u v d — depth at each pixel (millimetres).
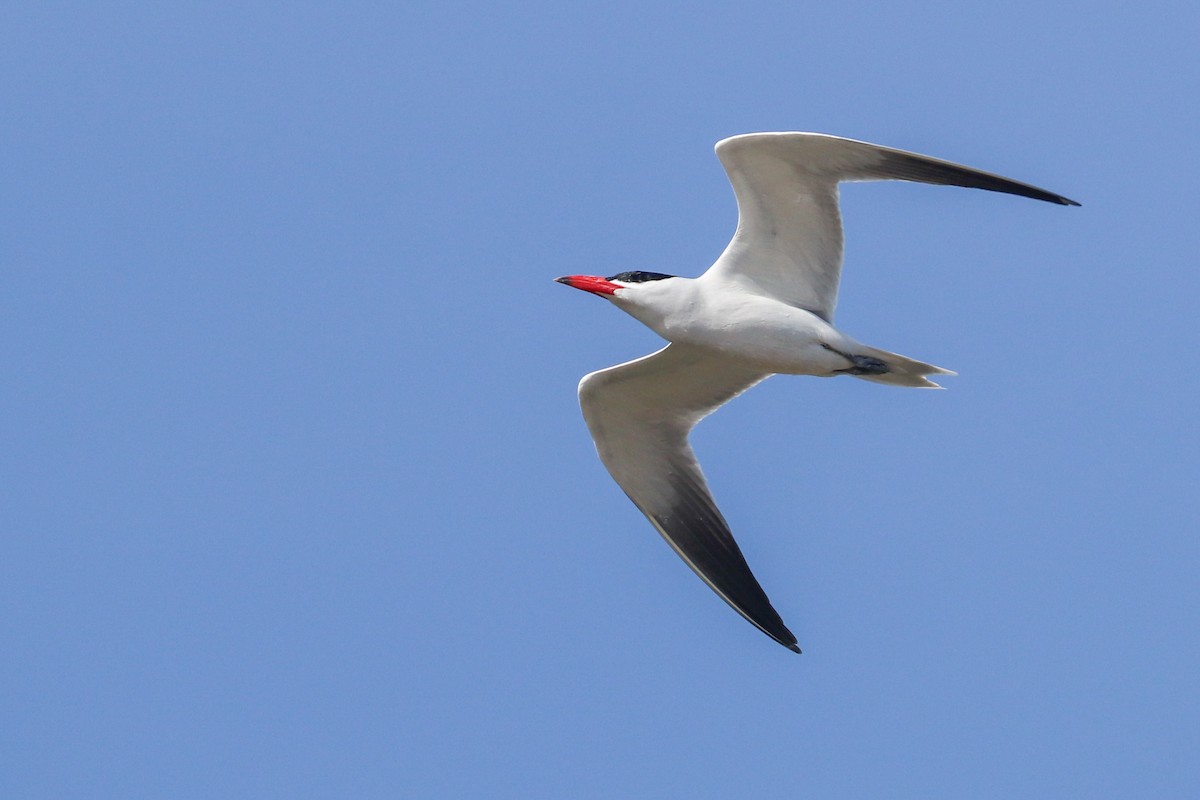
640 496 16734
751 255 14875
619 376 15781
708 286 14891
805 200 14547
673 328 14953
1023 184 14273
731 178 14477
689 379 15930
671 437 16453
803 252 14820
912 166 14203
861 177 14297
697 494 16547
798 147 14031
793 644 16234
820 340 14539
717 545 16516
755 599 16375
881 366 14648
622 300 15180
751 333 14664
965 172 14242
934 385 14781
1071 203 14453
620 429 16375
